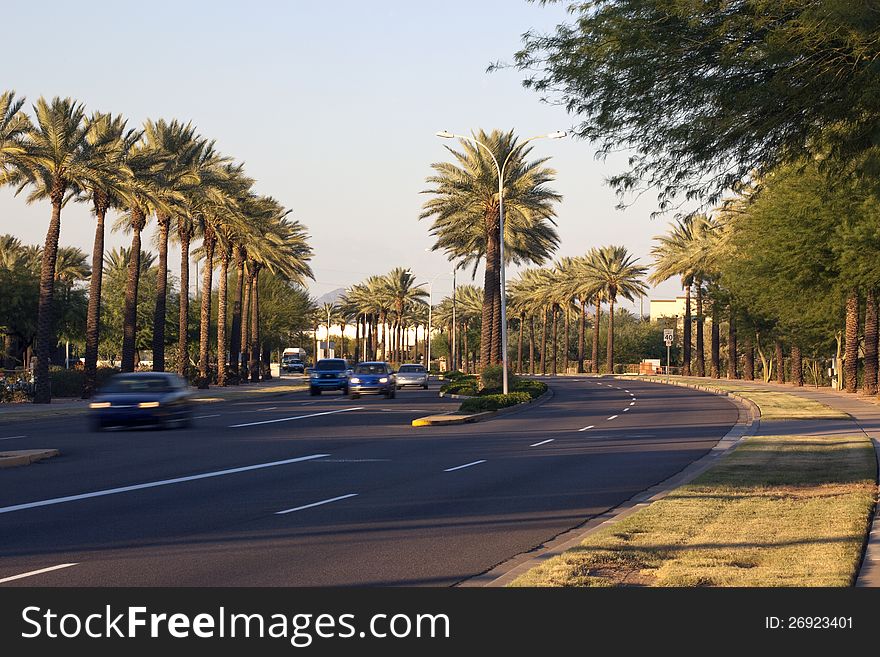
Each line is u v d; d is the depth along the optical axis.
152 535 12.98
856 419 35.31
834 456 22.05
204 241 72.50
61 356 95.50
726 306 79.38
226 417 39.62
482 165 61.19
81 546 12.18
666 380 88.38
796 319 54.28
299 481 18.98
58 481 18.81
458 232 66.25
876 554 11.00
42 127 49.09
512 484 18.53
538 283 137.25
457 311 156.50
